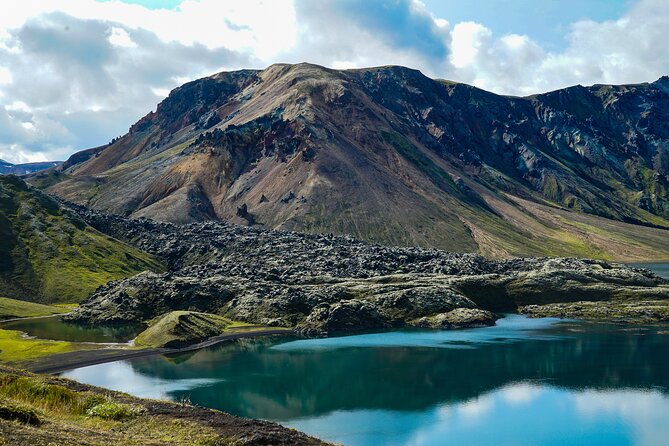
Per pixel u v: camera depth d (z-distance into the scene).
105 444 46.78
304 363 158.62
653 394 126.44
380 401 123.19
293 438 62.88
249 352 173.50
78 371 145.38
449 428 106.06
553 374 144.88
